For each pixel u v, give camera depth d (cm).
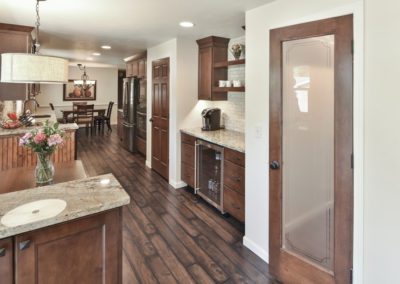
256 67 238
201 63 402
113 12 262
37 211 129
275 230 220
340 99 175
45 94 962
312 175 197
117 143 746
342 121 175
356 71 166
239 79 370
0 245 115
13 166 313
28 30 319
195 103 420
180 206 350
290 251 213
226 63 339
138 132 612
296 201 209
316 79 190
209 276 219
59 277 131
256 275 222
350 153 173
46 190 158
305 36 191
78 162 266
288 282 213
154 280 212
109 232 144
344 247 180
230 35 362
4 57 172
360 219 171
